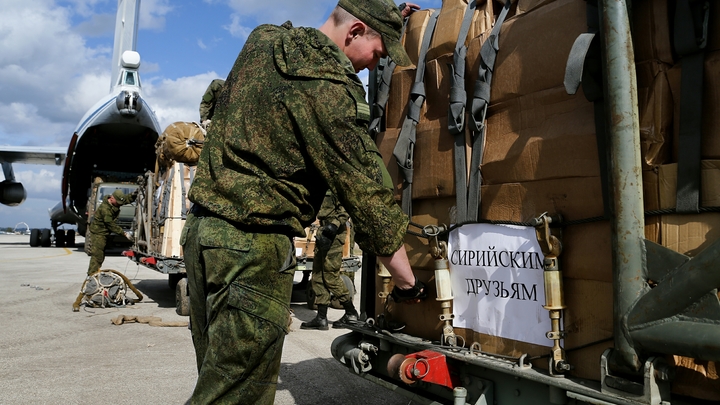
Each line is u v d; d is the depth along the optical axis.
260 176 1.55
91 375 3.65
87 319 5.88
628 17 1.45
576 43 1.49
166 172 7.08
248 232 1.54
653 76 1.48
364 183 1.51
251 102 1.61
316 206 1.69
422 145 2.25
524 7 1.93
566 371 1.68
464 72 2.06
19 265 12.80
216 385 1.52
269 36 1.76
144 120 15.73
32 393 3.24
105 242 6.97
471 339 2.05
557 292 1.67
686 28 1.38
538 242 1.70
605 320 1.57
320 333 5.14
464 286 2.07
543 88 1.79
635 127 1.43
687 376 1.38
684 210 1.37
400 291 2.20
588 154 1.62
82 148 16.11
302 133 1.52
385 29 1.73
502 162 1.90
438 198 2.21
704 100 1.37
